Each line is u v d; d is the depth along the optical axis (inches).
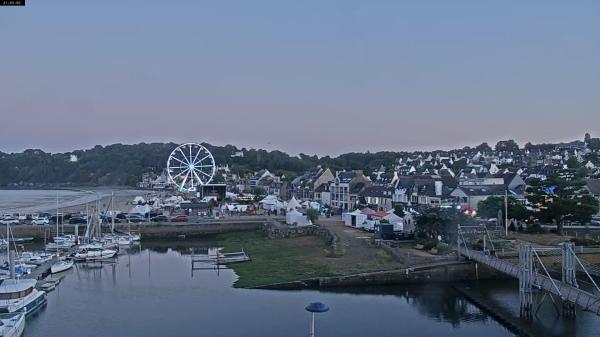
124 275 2945.4
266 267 2997.0
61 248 3676.2
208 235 4655.5
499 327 2022.6
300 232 4207.7
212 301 2375.7
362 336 1931.6
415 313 2198.6
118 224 4621.1
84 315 2191.2
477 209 4136.3
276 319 2116.1
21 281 2326.5
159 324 2066.9
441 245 2967.5
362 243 3415.4
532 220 3587.6
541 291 2317.9
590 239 3159.5
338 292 2516.0
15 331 1882.4
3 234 4311.0
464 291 2504.9
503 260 2442.2
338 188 5910.4
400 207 4269.2
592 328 1939.0
